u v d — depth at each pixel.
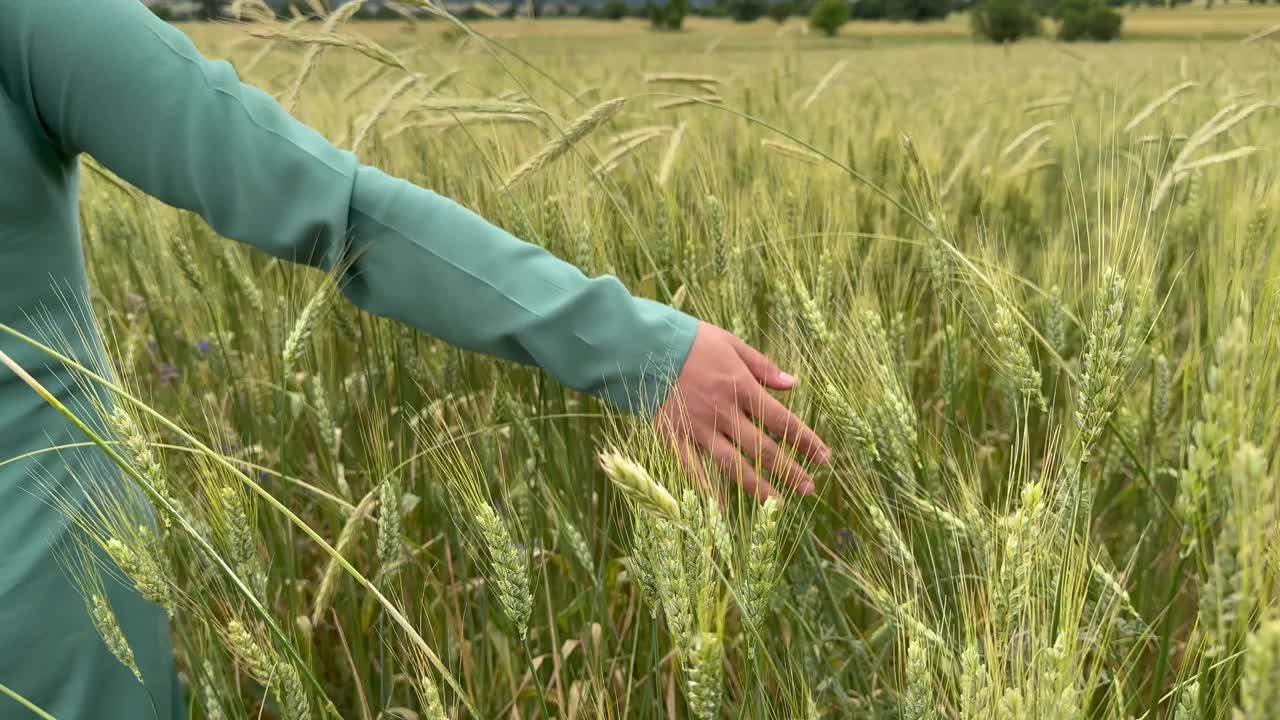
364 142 2.86
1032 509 1.34
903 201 3.78
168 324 3.39
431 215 1.33
